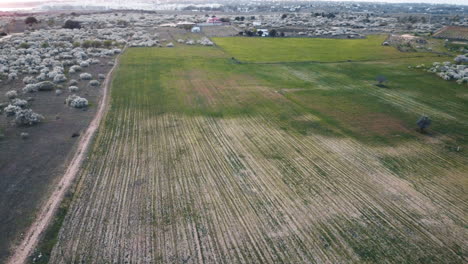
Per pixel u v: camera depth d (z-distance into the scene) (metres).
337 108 45.12
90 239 20.84
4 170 27.53
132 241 20.84
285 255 20.19
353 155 32.59
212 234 21.75
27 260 18.98
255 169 29.77
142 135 36.00
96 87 52.25
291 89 53.38
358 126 39.38
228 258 19.84
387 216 23.89
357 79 59.97
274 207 24.61
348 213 24.12
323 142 35.28
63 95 47.53
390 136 36.84
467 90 53.16
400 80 59.19
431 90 53.25
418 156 32.62
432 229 22.66
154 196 25.48
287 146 34.28
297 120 40.97
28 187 25.42
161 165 30.02
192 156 31.83
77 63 66.31
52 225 21.75
